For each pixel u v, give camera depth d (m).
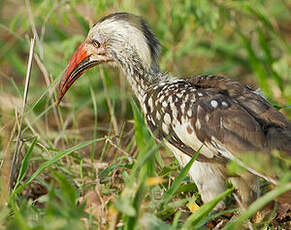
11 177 9.41
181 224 8.75
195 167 9.43
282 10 19.19
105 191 9.49
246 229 9.06
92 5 13.32
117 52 10.93
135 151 11.32
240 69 17.03
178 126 9.52
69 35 16.81
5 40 16.98
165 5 14.94
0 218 7.75
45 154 10.97
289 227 9.57
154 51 10.77
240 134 8.75
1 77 14.73
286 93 13.58
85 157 11.95
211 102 9.16
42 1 13.68
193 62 16.72
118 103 14.08
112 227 7.57
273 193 7.04
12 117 11.29
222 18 14.75
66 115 13.91
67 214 7.09
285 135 8.61
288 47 14.77
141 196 7.32
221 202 9.44
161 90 9.97
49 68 13.11
